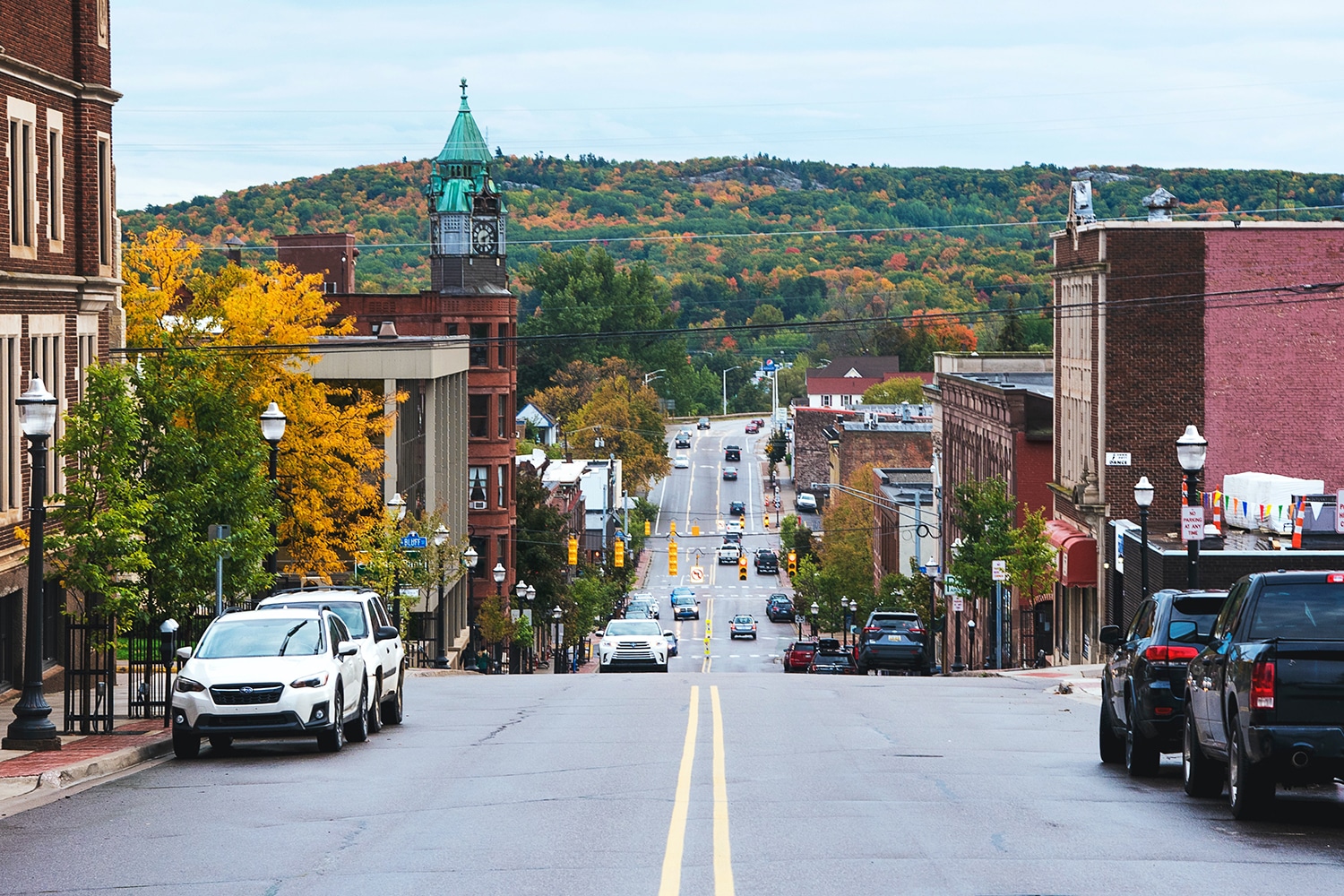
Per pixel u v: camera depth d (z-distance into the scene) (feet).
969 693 137.90
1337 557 157.28
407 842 54.65
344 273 391.45
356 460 188.75
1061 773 74.90
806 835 54.24
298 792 69.51
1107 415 210.59
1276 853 50.57
